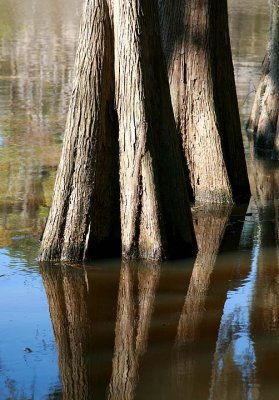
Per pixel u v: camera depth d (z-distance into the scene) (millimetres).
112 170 13922
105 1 13625
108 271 13578
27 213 16875
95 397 9492
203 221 16859
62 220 13922
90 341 11047
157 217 13844
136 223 13898
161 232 13938
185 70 17609
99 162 13766
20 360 10438
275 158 22891
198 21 17469
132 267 13727
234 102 18219
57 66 37594
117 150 13945
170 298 12586
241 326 11531
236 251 14844
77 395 9492
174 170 14023
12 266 13805
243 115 28578
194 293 12703
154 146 13719
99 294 12711
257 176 20953
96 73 13602
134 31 13547
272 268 13945
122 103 13656
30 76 34969
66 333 11273
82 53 13602
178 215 14164
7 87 32500
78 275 13406
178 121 17828
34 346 10883
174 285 13133
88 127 13578
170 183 14000
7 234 15508
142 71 13539
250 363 10375
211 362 10336
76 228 13867
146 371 10148
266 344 10914
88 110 13578
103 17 13602
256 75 35688
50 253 13961
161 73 13805
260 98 25578
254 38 49438
